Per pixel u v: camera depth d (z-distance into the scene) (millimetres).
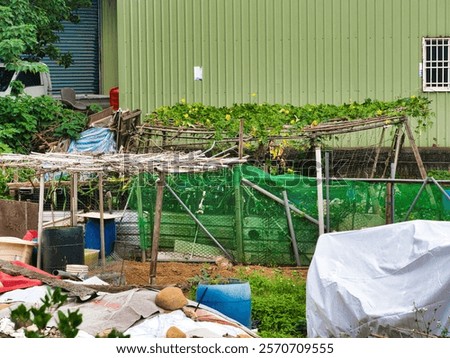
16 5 25172
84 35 31281
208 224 18359
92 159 16547
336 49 25766
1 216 18656
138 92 26312
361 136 24547
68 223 19406
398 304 12555
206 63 26125
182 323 12234
